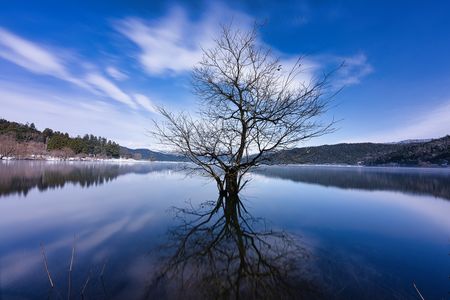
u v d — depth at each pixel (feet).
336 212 37.11
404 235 26.40
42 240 22.90
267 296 14.39
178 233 25.85
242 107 36.65
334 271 17.69
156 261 18.78
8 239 23.08
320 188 66.28
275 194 53.67
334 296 14.57
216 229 27.71
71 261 17.28
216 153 39.58
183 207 38.37
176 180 80.69
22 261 18.31
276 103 33.91
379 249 22.21
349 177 112.16
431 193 61.36
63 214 32.78
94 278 15.96
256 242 23.70
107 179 80.94
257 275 16.89
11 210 34.83
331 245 23.04
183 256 19.85
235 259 19.57
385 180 97.55
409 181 94.02
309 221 31.65
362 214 36.27
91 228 26.76
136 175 100.27
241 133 38.19
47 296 13.84
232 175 40.19
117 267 17.56
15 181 67.72
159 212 34.71
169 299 13.88
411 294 14.89
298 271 17.57
